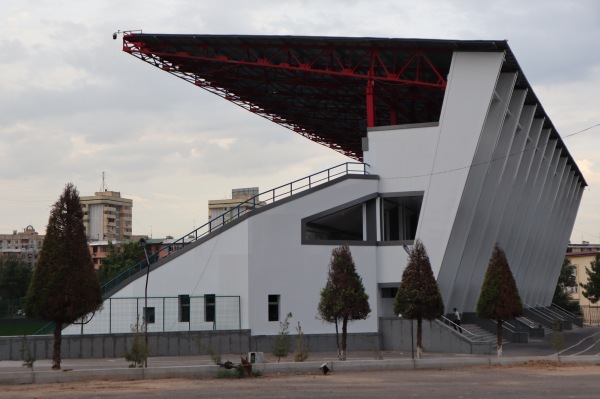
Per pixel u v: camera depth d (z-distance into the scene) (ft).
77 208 95.35
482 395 66.90
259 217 136.15
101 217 596.29
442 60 147.33
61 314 91.91
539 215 209.15
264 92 184.85
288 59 155.43
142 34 152.97
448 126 139.85
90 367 97.55
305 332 135.64
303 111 204.03
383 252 143.33
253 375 87.35
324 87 170.40
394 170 144.15
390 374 91.20
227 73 169.27
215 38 150.00
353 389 72.64
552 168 209.26
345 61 154.61
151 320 135.54
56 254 92.94
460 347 129.80
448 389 72.54
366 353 130.93
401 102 180.96
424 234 140.97
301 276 137.08
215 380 83.35
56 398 66.23
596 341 172.14
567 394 67.41
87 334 125.18
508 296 112.37
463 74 138.21
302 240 138.10
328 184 141.08
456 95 138.92
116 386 76.84
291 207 138.31
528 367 101.35
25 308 92.73
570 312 286.66
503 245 169.99
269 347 132.87
